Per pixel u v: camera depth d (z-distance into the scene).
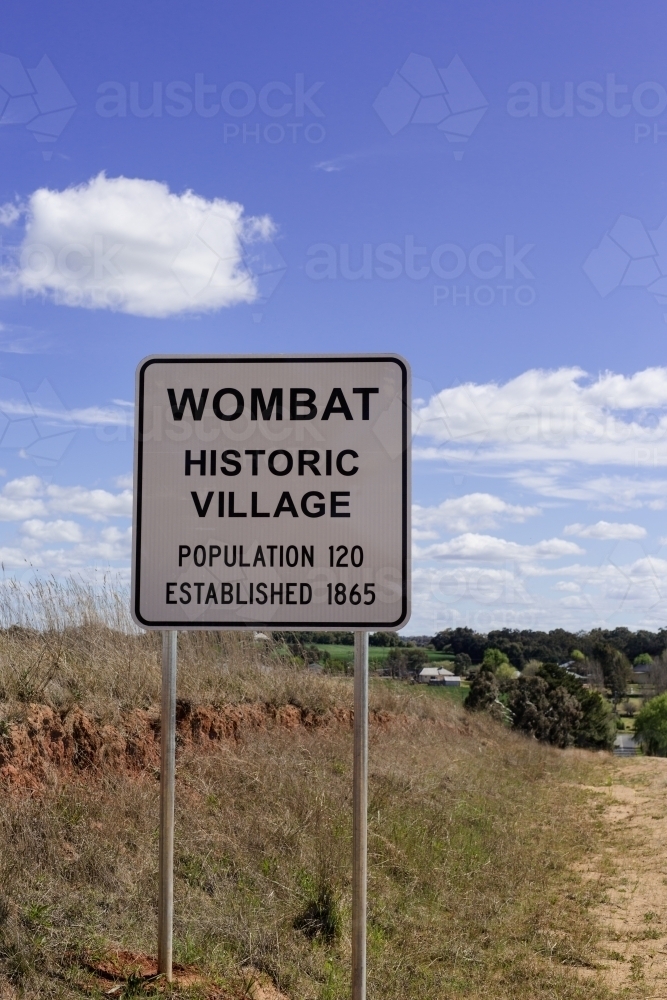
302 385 5.05
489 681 30.78
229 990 5.11
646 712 46.78
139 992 4.66
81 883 5.80
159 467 5.07
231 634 12.98
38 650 8.73
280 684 12.84
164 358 5.11
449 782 12.99
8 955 4.64
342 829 8.61
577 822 13.93
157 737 8.78
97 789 7.27
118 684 9.16
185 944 5.50
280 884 6.94
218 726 9.99
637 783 20.30
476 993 6.34
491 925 7.84
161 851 4.95
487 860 10.01
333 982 5.83
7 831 5.95
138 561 5.04
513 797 15.04
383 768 11.53
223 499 5.04
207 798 8.16
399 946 6.91
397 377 5.03
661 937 8.13
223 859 7.06
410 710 19.09
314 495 5.01
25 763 6.96
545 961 7.17
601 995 6.50
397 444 5.01
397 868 8.47
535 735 31.59
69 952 4.91
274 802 8.56
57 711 7.77
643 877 10.47
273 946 5.93
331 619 4.95
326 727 12.52
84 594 10.52
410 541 4.96
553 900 9.11
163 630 5.03
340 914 6.79
